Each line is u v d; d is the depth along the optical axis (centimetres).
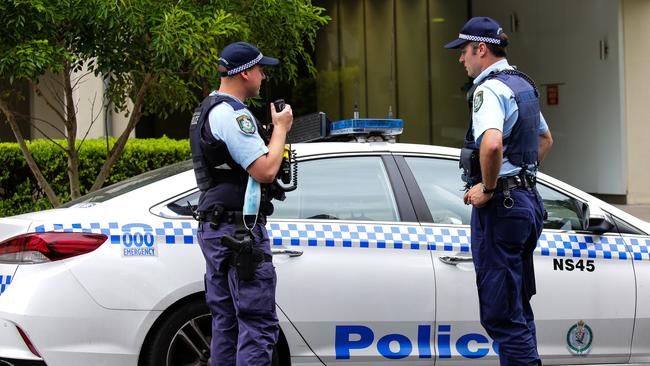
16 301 759
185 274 788
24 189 1499
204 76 1173
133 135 2059
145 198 816
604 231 884
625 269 894
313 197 848
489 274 739
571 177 2398
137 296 776
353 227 841
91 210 805
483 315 750
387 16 2711
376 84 2697
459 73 2719
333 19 2628
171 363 796
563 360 878
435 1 2730
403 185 873
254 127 689
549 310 870
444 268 850
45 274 765
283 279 811
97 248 777
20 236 778
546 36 2456
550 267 873
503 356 746
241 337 690
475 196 725
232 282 693
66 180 1512
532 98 745
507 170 738
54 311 757
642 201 2225
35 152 1495
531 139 743
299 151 860
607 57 2238
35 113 1922
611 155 2247
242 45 714
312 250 824
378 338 835
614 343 892
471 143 758
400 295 837
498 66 759
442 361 849
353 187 862
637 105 2211
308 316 816
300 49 1285
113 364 771
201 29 1080
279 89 2494
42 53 1032
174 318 795
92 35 1108
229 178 695
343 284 824
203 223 703
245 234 687
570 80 2377
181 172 850
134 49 1127
